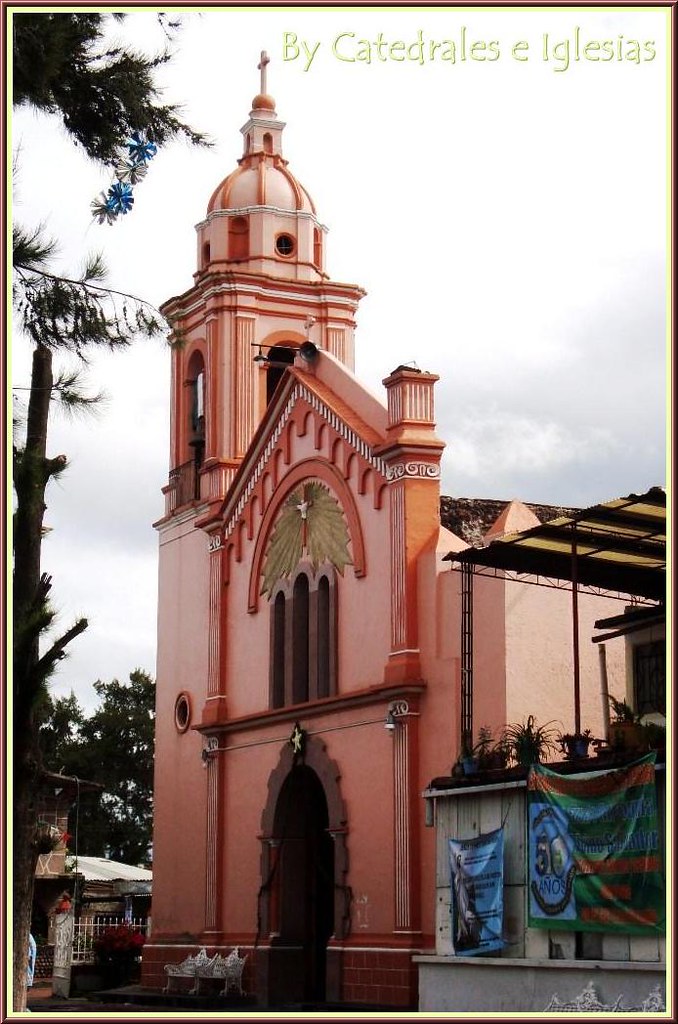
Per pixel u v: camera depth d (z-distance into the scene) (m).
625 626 24.77
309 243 38.91
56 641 14.66
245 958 32.44
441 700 26.94
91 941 39.69
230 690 34.97
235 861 33.78
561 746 24.56
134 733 72.44
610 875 17.42
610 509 20.59
